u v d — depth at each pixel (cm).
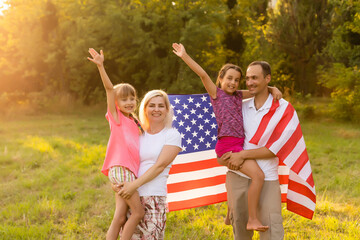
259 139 341
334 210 557
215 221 516
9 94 2230
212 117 448
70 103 2230
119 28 2023
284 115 344
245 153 336
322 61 2089
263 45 2119
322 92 2389
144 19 1977
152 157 320
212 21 1902
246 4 1869
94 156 917
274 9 2159
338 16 1839
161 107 328
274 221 332
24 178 754
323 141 1116
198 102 444
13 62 2408
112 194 657
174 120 434
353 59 1703
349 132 1262
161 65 2083
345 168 808
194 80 1912
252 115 351
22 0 2342
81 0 2155
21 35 2325
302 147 346
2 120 1747
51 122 1666
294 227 493
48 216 543
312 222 510
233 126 346
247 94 365
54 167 836
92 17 2070
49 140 1132
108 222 517
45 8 2281
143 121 336
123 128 321
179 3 1961
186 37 1873
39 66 2380
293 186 378
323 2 1931
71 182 729
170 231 487
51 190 677
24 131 1371
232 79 352
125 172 312
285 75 2161
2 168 822
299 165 343
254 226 329
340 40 1778
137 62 2189
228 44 1856
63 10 2250
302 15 1945
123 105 327
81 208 578
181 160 436
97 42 2148
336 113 1549
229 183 359
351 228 474
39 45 2308
